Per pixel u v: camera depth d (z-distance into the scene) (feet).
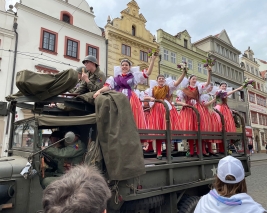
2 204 9.32
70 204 3.48
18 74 10.46
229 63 101.91
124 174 9.72
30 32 48.39
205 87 17.65
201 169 14.66
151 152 16.92
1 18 45.70
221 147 18.04
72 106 11.80
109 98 10.75
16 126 13.37
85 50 56.75
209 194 7.04
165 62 74.79
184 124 16.43
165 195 12.55
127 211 11.02
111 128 10.30
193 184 13.46
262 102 124.36
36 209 10.08
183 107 16.99
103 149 10.35
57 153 10.75
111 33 61.26
